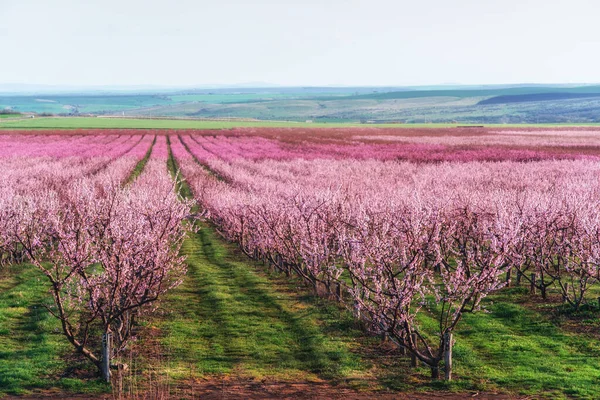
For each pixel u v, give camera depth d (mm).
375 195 27047
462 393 12320
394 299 13180
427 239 14070
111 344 13633
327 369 13617
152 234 14414
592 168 51250
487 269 13219
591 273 17344
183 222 32969
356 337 15633
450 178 41625
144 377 13102
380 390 12508
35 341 15203
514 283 20578
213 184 39656
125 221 14359
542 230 18594
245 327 16422
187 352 14602
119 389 12406
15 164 54375
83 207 15609
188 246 27391
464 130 167250
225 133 136500
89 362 13867
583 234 17891
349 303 18234
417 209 15508
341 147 88562
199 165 62375
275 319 17125
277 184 36781
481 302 18500
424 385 12742
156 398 11914
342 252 16594
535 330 16078
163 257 14938
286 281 21266
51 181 35969
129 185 37219
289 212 20875
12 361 13938
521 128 183750
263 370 13609
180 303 18562
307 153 76938
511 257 18203
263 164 59469
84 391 12391
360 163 59688
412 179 42094
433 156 69562
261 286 20438
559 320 16703
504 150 79875
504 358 14172
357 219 16828
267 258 23156
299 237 19891
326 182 38938
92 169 52125
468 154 72438
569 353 14367
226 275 22172
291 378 13172
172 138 114875
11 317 16984
